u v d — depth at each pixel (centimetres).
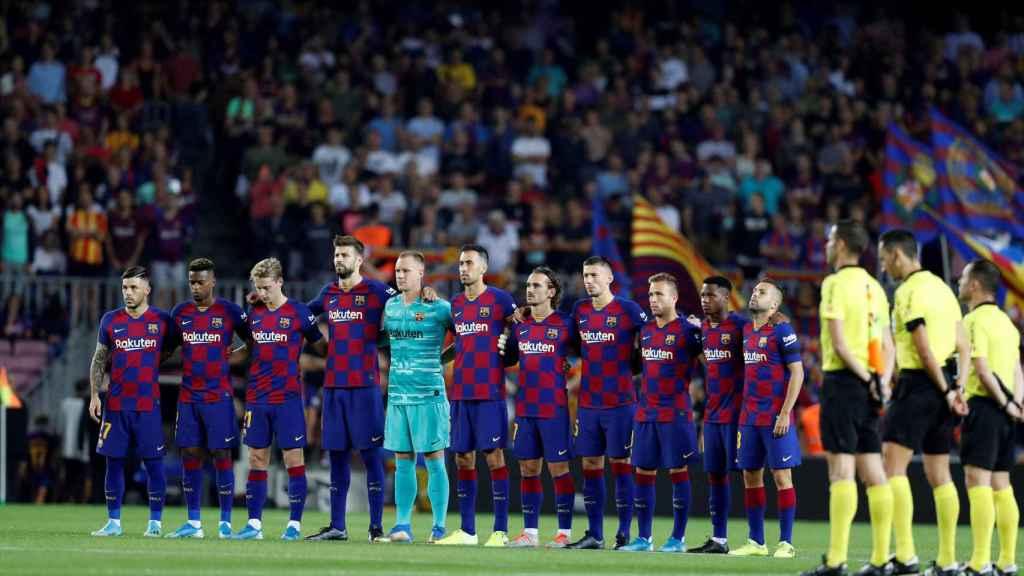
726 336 3684
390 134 7769
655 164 7662
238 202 7562
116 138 7419
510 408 5856
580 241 7125
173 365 5875
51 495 5994
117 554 2959
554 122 7969
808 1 9294
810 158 8019
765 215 7462
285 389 3662
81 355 6544
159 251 6850
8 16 7831
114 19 8000
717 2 9169
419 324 3603
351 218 7006
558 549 3500
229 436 3712
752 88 8438
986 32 9450
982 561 2912
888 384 2834
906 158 6147
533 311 3631
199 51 8119
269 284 3653
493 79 8188
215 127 7994
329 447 3631
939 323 2855
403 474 3641
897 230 2919
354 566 2767
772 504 5431
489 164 7681
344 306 3647
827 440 2748
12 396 6066
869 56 8900
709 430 3688
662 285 3625
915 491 5359
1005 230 5719
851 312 2772
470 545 3553
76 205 6788
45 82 7600
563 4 9169
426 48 8481
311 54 8200
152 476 3753
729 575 2767
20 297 6606
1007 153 8356
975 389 2967
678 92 8244
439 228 7144
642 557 3238
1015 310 5559
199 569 2652
